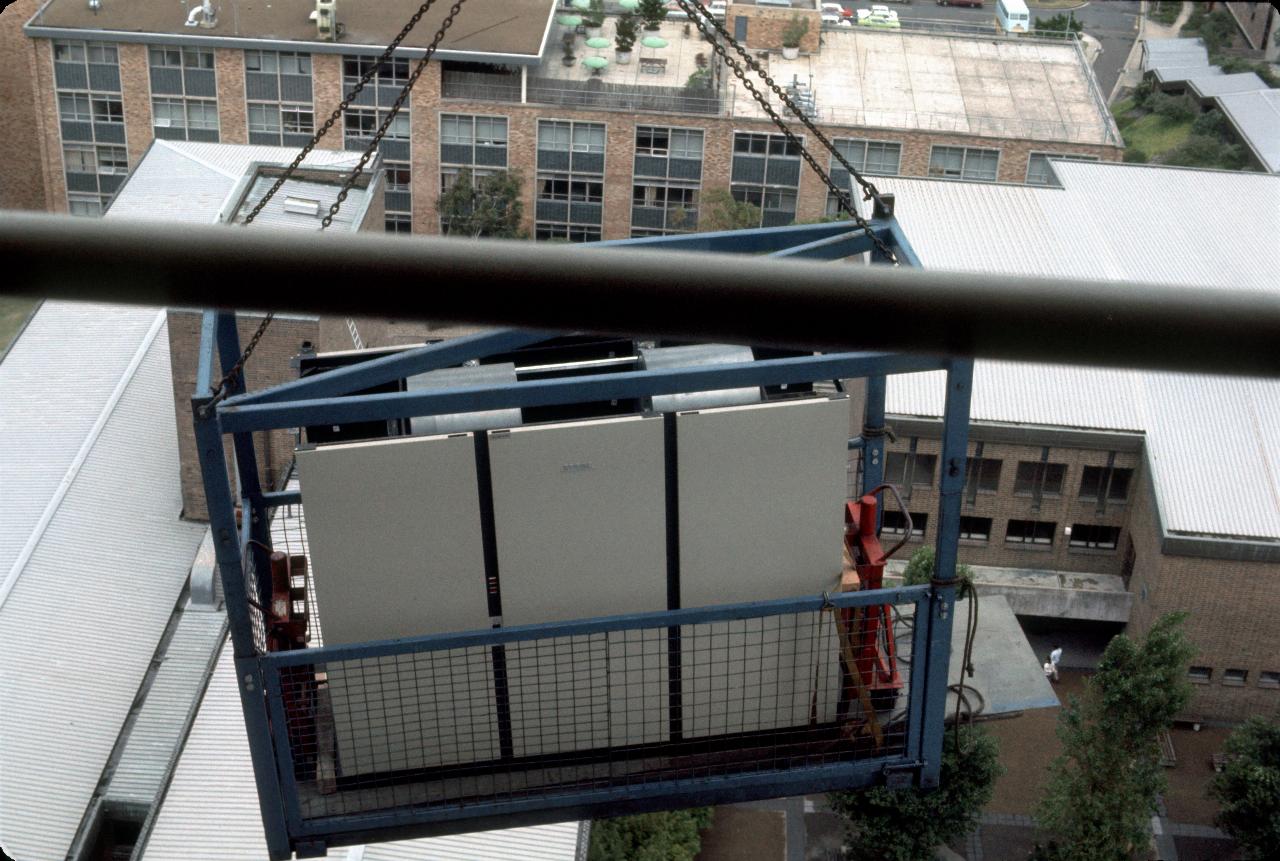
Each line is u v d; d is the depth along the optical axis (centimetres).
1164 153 8662
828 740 1330
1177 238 6009
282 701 1220
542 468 1200
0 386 5222
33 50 7300
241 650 1188
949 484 1204
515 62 7181
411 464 1185
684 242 1363
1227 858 4275
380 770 1300
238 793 3481
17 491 4800
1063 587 4941
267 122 7444
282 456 3872
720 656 1298
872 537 1405
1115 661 3497
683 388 1141
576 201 7506
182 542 4791
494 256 191
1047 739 4566
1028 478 4897
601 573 1245
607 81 7469
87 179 7625
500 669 1277
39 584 4481
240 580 1162
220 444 1119
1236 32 9794
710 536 1251
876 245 1336
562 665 1280
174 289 188
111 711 4181
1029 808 4312
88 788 3975
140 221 188
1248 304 190
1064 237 5941
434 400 1132
